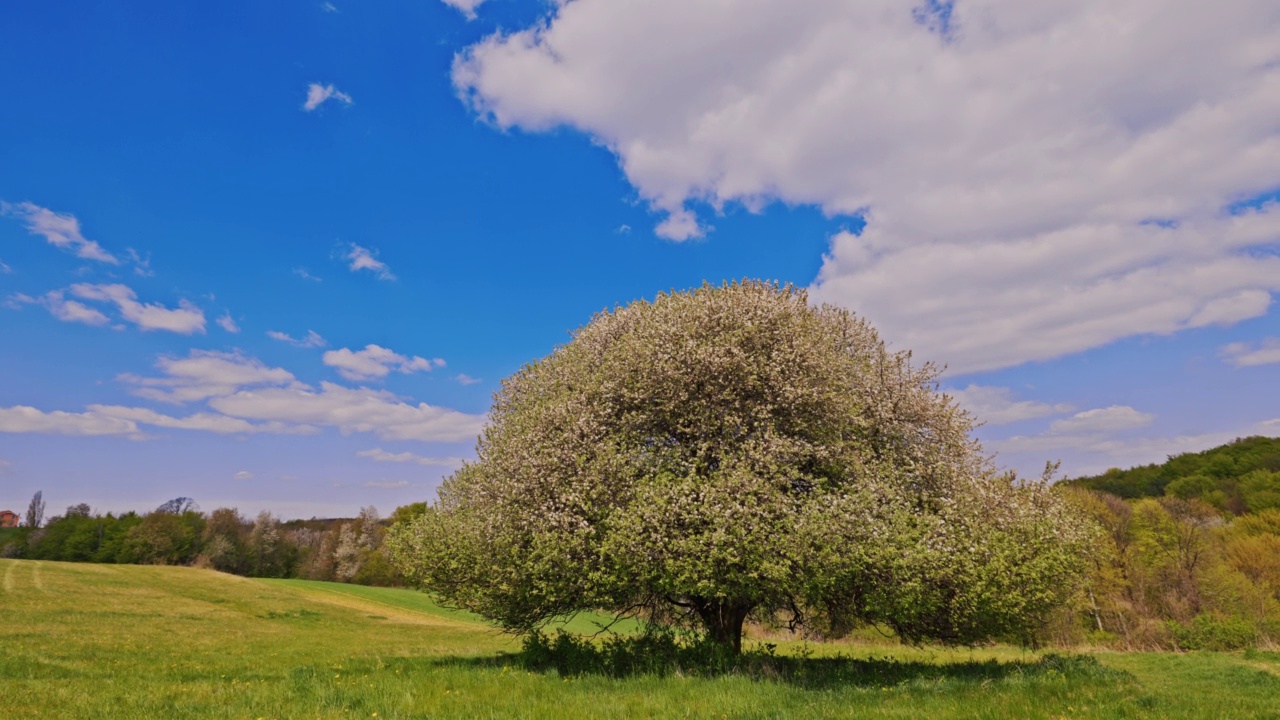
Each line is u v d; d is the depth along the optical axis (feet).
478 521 61.36
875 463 60.08
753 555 50.72
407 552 69.67
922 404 68.59
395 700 40.32
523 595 58.13
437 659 71.10
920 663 67.97
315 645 110.63
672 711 36.29
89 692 46.37
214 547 365.40
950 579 53.42
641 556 52.13
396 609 218.38
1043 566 53.83
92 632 112.78
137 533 358.43
